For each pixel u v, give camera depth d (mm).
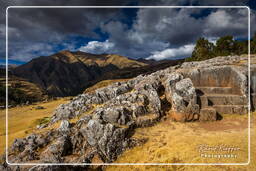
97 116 22984
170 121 24922
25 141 20422
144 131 22375
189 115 24625
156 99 27141
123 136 20141
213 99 27469
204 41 70125
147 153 18422
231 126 22859
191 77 31344
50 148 18281
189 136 20562
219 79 30609
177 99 25672
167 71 39750
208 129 22328
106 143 19078
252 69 29781
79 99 34219
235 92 28844
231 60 39844
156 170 16188
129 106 26094
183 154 17141
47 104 99438
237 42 66312
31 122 47469
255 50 59250
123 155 18750
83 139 20406
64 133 21312
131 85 36094
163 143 19594
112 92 32812
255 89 28750
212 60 43750
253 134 20000
